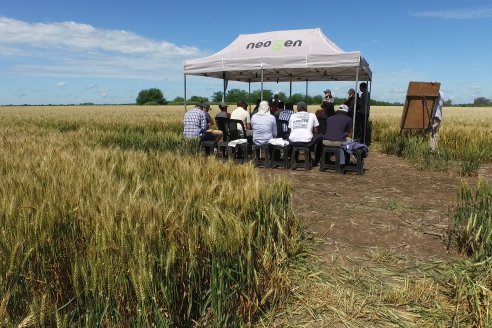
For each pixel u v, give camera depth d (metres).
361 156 6.88
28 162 3.70
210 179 3.39
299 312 2.51
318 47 9.13
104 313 1.86
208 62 9.46
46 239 2.03
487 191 3.43
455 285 2.69
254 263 2.55
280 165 7.63
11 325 1.67
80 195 2.41
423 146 8.58
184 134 8.28
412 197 5.25
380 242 3.63
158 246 2.02
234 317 2.26
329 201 4.99
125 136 9.73
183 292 2.16
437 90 8.99
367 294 2.72
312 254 3.32
